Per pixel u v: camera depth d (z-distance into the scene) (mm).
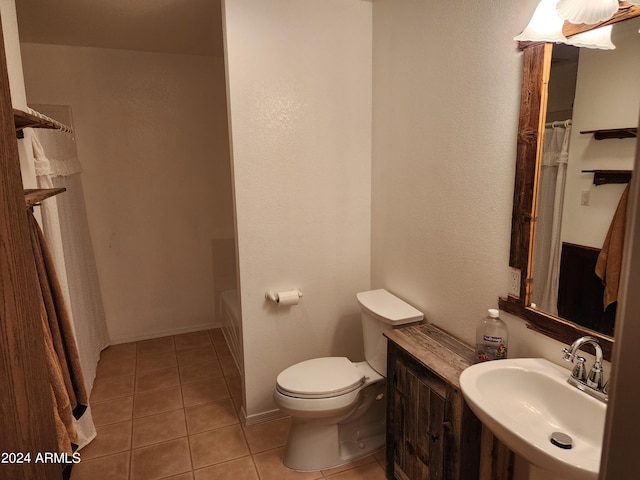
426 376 1652
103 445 2273
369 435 2268
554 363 1446
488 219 1685
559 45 1339
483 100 1655
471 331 1815
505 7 1521
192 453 2211
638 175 368
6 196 677
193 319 3826
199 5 2389
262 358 2455
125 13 2498
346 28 2359
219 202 3740
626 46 1149
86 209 3314
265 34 2180
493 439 1509
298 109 2316
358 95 2451
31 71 3053
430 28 1917
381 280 2541
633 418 385
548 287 1446
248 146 2240
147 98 3387
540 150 1426
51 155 2256
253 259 2352
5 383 652
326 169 2445
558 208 1386
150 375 3049
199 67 3498
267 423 2482
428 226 2051
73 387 1594
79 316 2658
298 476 2041
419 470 1754
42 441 784
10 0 1790
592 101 1249
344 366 2207
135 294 3596
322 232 2502
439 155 1932
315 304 2553
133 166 3426
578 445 1225
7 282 669
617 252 1214
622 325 390
